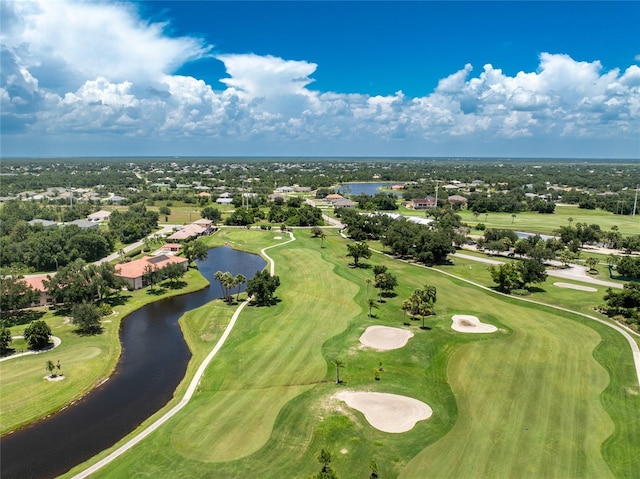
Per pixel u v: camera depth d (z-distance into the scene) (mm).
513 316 90188
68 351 75500
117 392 64062
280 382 64375
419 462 46250
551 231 195125
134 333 86188
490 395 59469
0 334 74000
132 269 116188
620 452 47906
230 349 76312
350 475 44500
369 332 81812
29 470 47438
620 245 156250
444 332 81375
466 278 121500
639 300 86688
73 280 95875
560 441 49688
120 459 47938
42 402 60062
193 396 61688
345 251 157625
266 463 46656
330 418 54281
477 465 45812
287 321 88938
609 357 70938
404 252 146875
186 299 107688
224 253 159625
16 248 132750
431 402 57875
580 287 111812
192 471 45625
